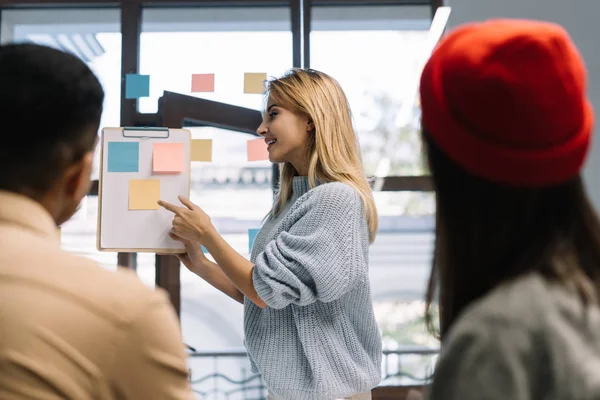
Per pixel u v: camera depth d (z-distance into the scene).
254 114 2.70
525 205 0.60
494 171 0.59
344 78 2.84
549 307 0.55
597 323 0.55
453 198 0.63
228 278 1.69
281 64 2.82
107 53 2.81
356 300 1.49
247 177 2.76
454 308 0.65
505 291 0.57
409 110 2.83
